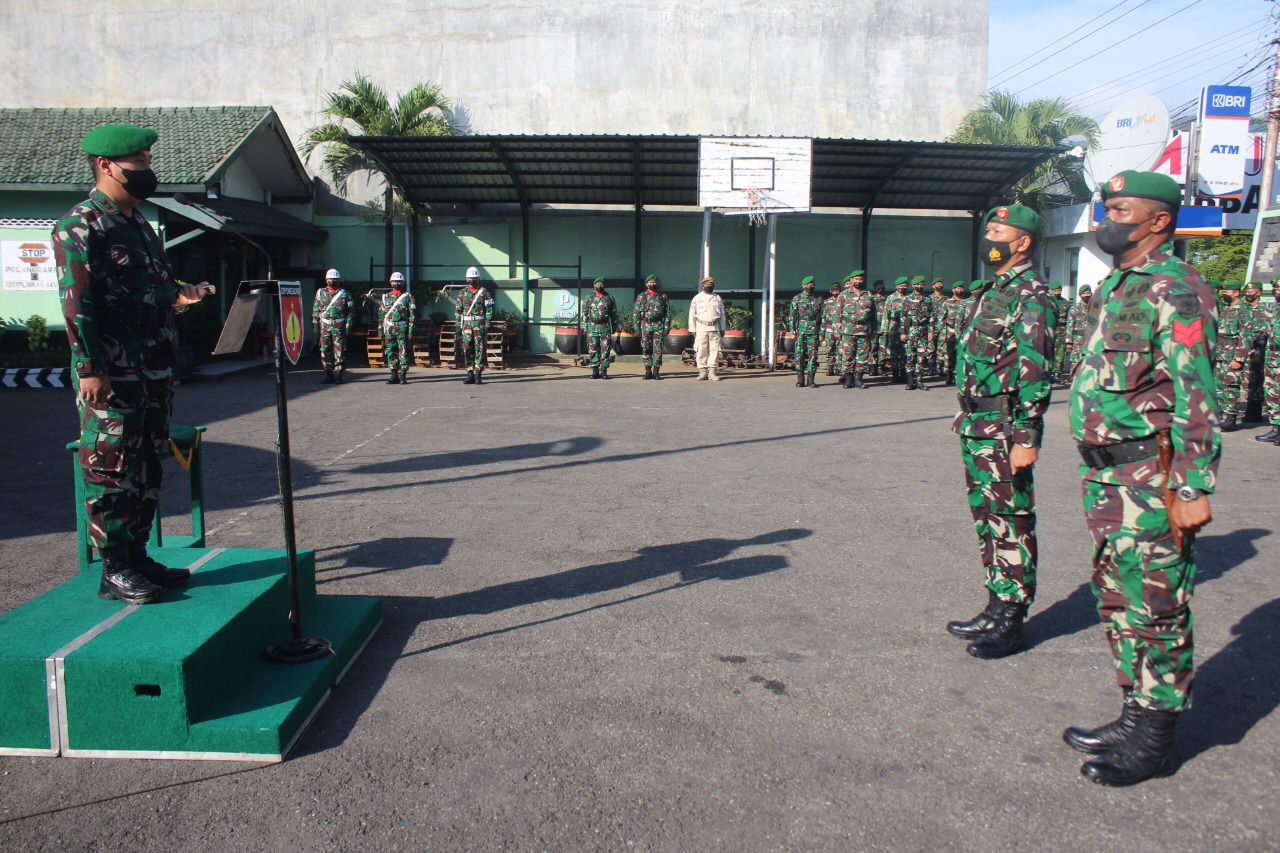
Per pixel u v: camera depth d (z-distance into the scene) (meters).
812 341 17.02
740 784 3.41
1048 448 10.48
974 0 23.75
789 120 23.75
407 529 6.90
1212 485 3.15
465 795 3.34
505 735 3.78
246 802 3.29
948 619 5.06
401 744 3.70
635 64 23.53
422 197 22.41
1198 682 4.30
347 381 17.20
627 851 3.01
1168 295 3.26
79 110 19.66
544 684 4.25
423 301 22.41
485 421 12.21
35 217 17.06
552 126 23.59
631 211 23.36
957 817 3.21
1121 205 3.44
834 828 3.14
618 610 5.20
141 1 23.38
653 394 15.56
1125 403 3.39
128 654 3.53
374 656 4.56
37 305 17.16
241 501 7.78
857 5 23.58
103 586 4.12
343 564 6.04
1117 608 3.51
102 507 4.02
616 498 7.88
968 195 22.59
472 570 5.92
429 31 23.42
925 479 8.65
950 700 4.09
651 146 19.31
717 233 23.58
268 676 3.99
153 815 3.21
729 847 3.04
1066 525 7.07
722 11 23.48
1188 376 3.18
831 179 21.59
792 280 23.92
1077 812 3.24
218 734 3.54
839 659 4.53
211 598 4.13
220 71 23.48
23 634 3.72
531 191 22.27
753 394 15.73
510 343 22.56
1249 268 13.83
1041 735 3.78
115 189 4.06
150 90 23.56
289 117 23.56
